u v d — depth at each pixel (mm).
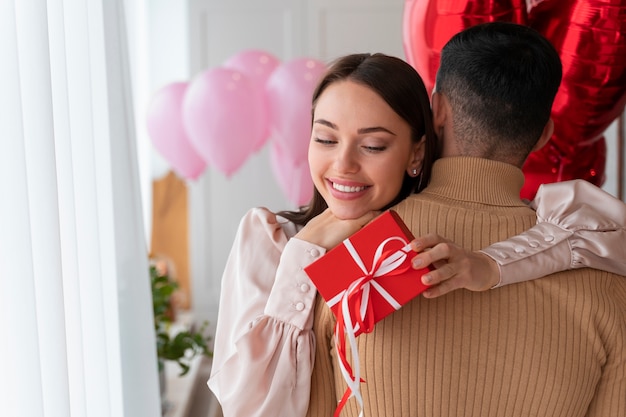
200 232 5055
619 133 2301
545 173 1671
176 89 3805
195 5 4934
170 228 4992
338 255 985
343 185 1075
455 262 923
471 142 1055
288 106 3527
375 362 1026
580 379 1005
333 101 1053
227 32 4961
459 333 1004
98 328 1417
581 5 1482
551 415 1014
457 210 1040
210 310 5090
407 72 1064
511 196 1062
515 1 1502
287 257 1109
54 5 1293
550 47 1054
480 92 1034
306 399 1089
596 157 1695
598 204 1062
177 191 4973
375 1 4824
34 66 1180
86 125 1414
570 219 1026
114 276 1569
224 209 5059
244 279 1183
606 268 1015
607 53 1497
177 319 4680
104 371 1422
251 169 5035
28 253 1119
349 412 1080
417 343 1012
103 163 1552
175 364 3758
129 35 3170
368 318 970
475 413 1023
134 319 1743
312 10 4852
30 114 1180
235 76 3531
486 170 1049
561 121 1593
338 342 982
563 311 997
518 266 972
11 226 1108
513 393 1012
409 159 1113
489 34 1056
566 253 996
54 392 1190
